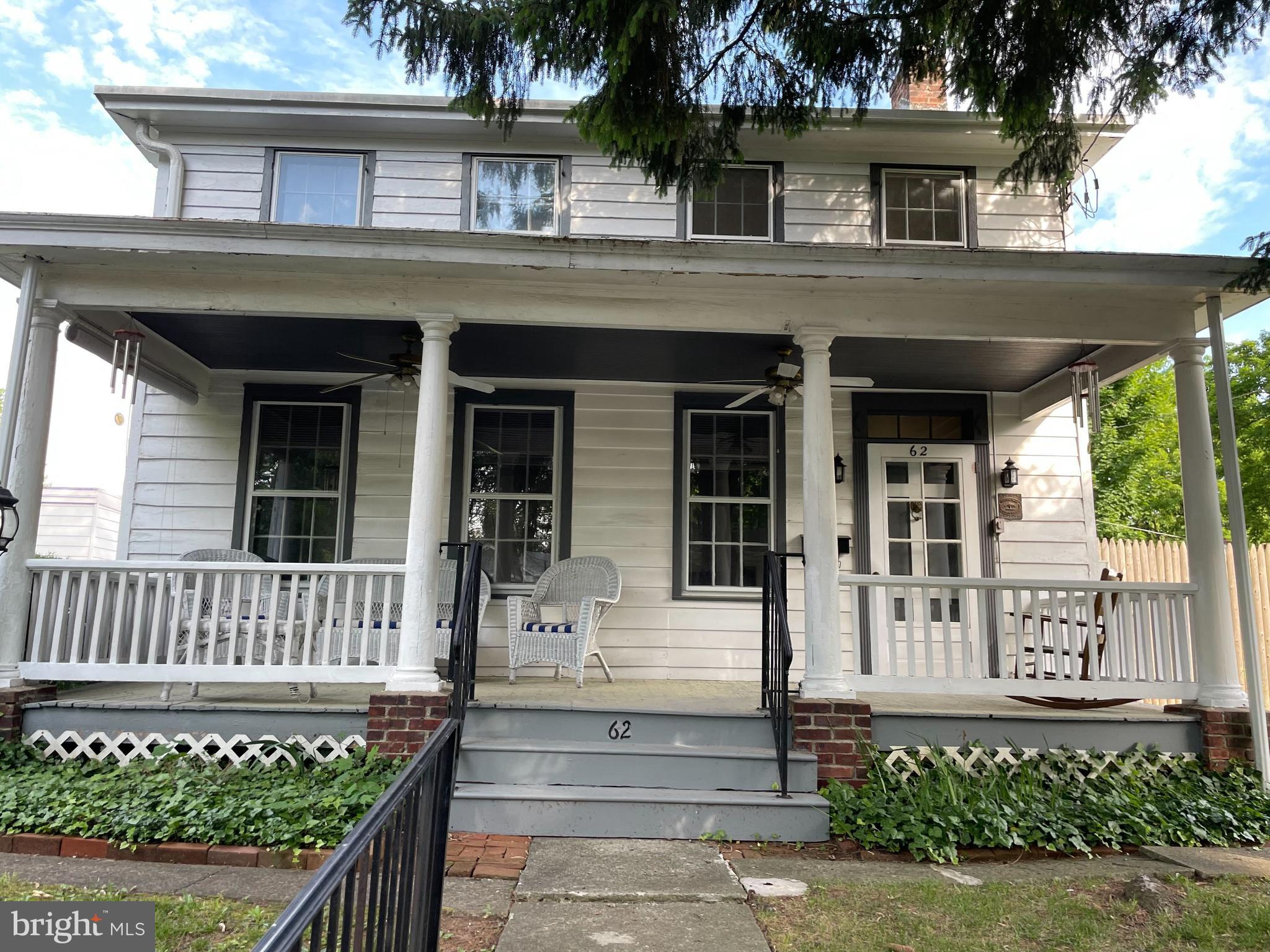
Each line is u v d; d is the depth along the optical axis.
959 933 3.35
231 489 7.55
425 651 5.14
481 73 5.50
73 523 16.59
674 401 7.82
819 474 5.37
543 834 4.55
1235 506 5.47
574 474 7.70
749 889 3.80
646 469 7.74
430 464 5.27
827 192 7.90
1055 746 5.38
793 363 6.85
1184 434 5.72
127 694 5.91
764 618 5.52
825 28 5.31
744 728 5.16
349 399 7.73
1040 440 7.93
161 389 7.02
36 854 4.21
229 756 5.16
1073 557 7.77
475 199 7.84
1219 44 5.16
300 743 5.16
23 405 5.28
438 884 2.66
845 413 7.87
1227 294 5.47
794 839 4.55
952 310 5.56
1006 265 5.15
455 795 4.57
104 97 7.42
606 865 4.09
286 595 6.48
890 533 7.77
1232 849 4.54
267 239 4.98
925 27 5.22
